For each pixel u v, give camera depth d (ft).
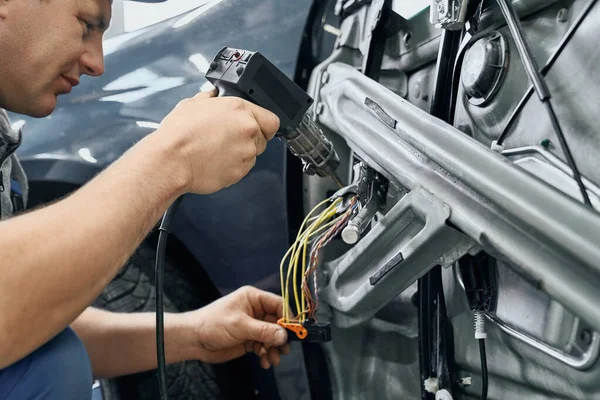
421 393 2.88
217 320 3.14
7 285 1.65
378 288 2.73
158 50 3.98
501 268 2.45
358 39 3.45
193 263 4.01
